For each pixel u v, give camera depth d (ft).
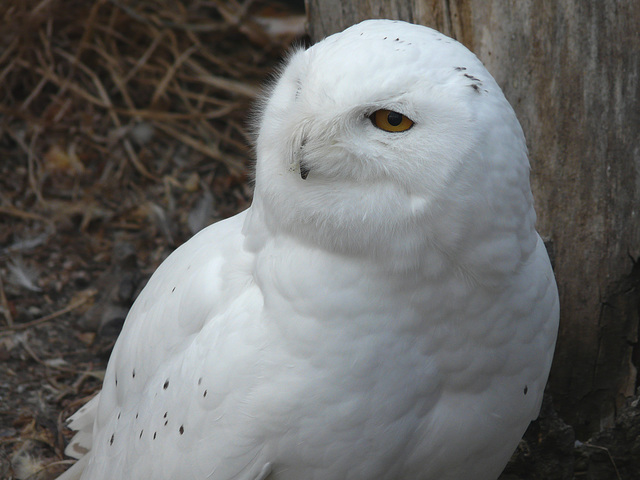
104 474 13.78
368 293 10.90
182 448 12.27
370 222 10.41
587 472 16.55
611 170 15.74
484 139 10.07
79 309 22.59
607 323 16.56
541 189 16.38
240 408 11.57
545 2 15.58
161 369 13.15
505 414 12.11
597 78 15.48
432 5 17.13
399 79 9.92
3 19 29.71
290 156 10.61
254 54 31.94
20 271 23.36
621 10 15.03
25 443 18.25
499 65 16.39
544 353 12.10
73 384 20.13
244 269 12.38
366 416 11.39
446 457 12.12
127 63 30.68
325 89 10.21
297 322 11.16
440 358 11.44
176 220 26.32
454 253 10.56
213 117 29.76
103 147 28.37
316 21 19.83
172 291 13.35
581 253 16.29
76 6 31.32
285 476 12.07
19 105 29.25
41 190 26.66
